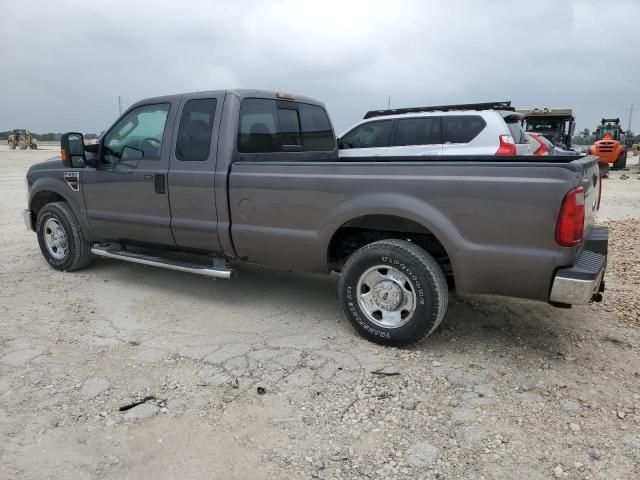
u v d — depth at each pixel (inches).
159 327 169.5
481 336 161.8
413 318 146.7
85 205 214.5
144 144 194.5
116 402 123.4
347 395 126.9
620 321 173.0
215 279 220.8
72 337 160.6
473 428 113.5
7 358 145.4
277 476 98.7
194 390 129.1
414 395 127.0
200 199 179.0
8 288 208.4
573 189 125.0
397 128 350.3
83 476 98.4
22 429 112.3
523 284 133.9
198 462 102.8
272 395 127.0
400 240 150.6
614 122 1048.8
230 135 173.8
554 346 154.4
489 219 133.7
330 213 154.7
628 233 320.8
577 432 111.7
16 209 421.7
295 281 219.5
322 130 228.7
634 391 128.5
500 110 334.3
